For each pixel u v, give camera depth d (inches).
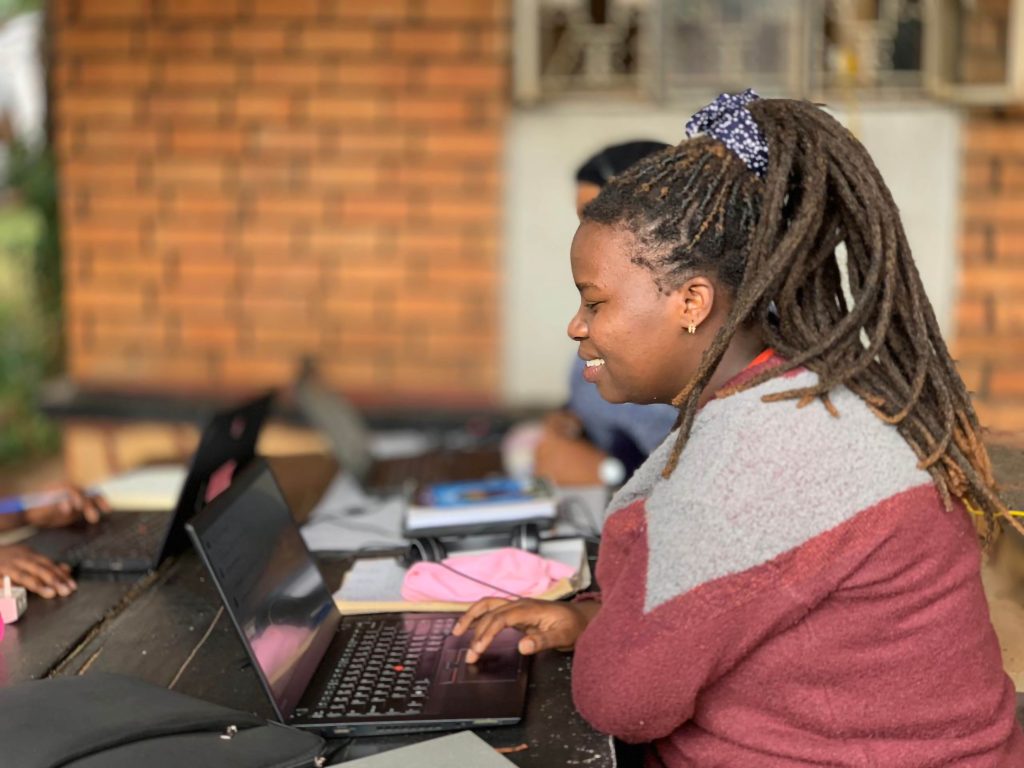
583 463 105.6
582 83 157.2
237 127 161.2
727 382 51.9
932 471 49.2
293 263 163.5
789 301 50.5
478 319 162.2
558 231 159.2
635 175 51.7
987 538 54.3
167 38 159.9
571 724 56.5
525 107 157.0
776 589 47.5
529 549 80.4
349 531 91.9
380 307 163.3
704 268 50.8
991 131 151.6
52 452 247.0
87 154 163.6
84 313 167.3
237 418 85.7
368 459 115.3
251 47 159.0
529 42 156.3
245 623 56.2
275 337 165.2
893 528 47.7
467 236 160.6
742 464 47.9
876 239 49.4
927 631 49.1
